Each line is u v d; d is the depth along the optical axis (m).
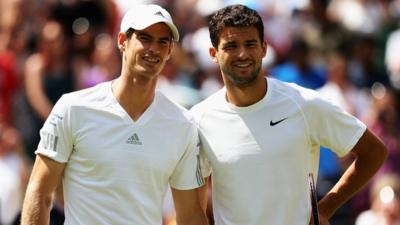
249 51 18.83
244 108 19.19
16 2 38.34
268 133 19.11
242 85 18.98
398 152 33.25
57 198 25.81
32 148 34.03
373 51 40.56
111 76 35.56
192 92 34.41
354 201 31.84
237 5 19.17
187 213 19.53
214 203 19.67
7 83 35.56
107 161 18.77
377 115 33.97
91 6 37.31
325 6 40.41
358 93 37.12
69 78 34.78
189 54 36.12
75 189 18.98
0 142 30.95
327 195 19.83
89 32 36.84
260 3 40.19
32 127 34.28
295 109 19.16
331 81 35.53
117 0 40.34
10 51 36.94
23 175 31.17
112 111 18.88
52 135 18.89
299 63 35.34
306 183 19.30
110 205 18.78
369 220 29.02
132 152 18.83
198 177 19.47
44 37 34.78
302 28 39.50
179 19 39.00
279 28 39.25
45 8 38.00
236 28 18.83
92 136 18.83
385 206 28.56
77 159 18.92
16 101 35.31
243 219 19.19
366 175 19.52
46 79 34.50
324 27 39.81
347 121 19.22
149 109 19.02
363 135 19.25
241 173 19.16
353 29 41.31
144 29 18.55
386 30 42.62
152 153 18.91
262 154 19.08
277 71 35.66
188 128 19.22
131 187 18.80
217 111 19.36
